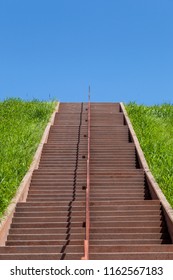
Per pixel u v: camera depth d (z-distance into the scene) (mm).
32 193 17797
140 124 26484
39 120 28125
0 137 23359
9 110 29609
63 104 32406
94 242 13008
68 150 23188
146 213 15055
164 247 12281
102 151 22781
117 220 14688
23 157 20391
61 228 13992
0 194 15203
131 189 17875
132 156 22250
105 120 28719
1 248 12406
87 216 12562
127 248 12266
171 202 15203
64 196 17359
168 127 27078
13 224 14344
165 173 18031
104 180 18688
